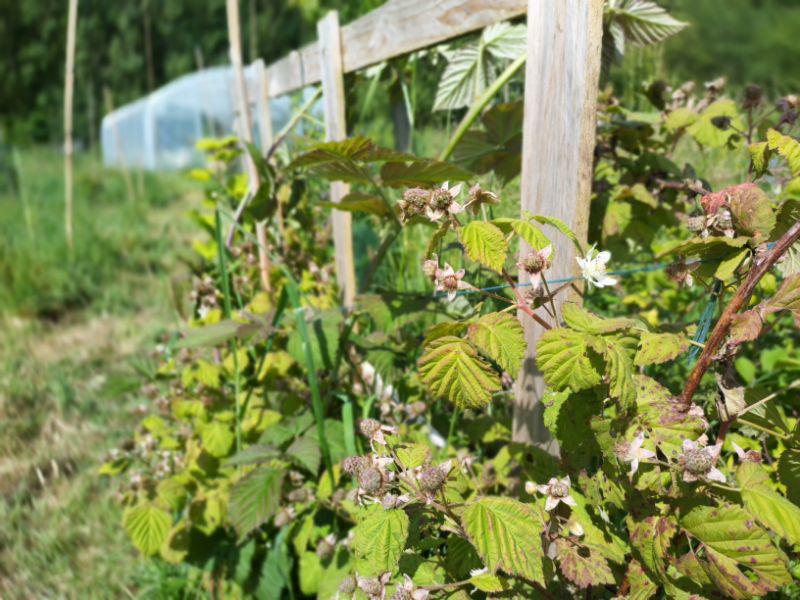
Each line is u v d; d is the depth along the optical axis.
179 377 2.76
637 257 2.61
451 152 2.13
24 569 2.55
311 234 3.77
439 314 1.99
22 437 3.53
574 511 1.37
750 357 2.21
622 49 1.80
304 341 1.99
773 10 17.83
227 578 2.17
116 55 25.28
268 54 19.50
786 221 1.25
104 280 6.18
